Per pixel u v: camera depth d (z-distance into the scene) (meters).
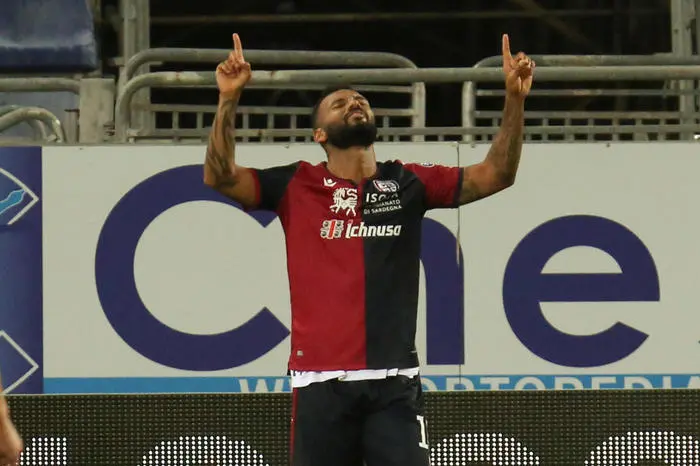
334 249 13.62
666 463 19.42
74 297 19.53
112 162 19.59
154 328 19.55
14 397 19.45
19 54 22.75
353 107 13.64
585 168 19.55
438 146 19.56
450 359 19.47
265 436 19.52
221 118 13.23
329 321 13.49
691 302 19.48
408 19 37.62
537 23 40.38
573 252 19.55
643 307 19.50
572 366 19.47
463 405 19.39
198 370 19.53
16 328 19.48
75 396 19.48
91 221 19.58
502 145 13.57
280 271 19.58
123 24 25.08
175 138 21.41
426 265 19.52
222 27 40.66
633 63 22.48
